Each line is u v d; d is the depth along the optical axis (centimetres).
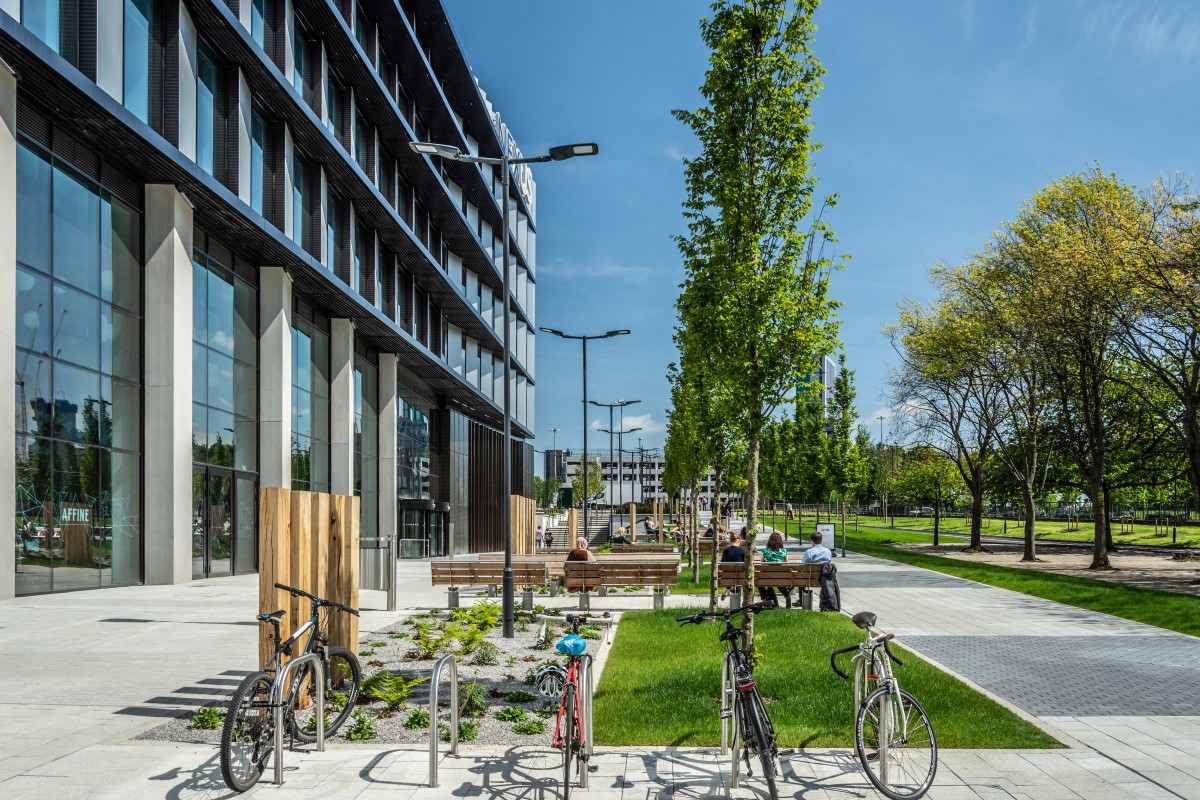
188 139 2002
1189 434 2455
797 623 1338
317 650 716
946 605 1669
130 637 1172
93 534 1809
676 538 4528
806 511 11588
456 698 655
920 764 560
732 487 2495
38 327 1641
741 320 909
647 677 918
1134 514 7381
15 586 1577
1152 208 2508
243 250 2425
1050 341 2678
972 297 3153
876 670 603
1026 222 3019
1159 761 627
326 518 810
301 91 2597
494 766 619
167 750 634
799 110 908
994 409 3472
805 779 589
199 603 1570
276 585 709
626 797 554
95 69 1678
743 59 916
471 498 5141
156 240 1998
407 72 3588
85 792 544
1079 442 3009
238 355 2444
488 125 4750
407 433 4053
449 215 4241
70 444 1734
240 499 2436
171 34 1938
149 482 1978
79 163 1773
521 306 6369
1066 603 1705
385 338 3472
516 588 1739
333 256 2942
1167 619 1423
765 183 923
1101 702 834
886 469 7831
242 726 558
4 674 923
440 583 1562
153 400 1986
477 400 5162
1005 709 769
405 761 628
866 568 2664
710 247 966
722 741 648
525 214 6512
